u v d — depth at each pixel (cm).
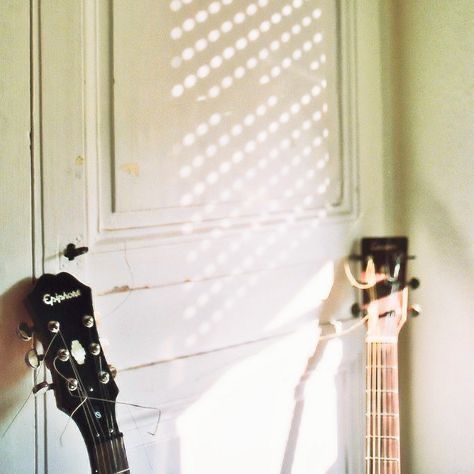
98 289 136
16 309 124
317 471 179
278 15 161
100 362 124
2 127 121
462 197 175
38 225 126
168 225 145
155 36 140
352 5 176
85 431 120
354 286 183
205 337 153
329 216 176
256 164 159
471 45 170
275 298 166
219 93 151
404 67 183
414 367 188
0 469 124
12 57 121
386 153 186
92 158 133
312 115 170
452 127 175
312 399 176
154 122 141
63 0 126
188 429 151
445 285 180
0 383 123
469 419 179
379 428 165
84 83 130
